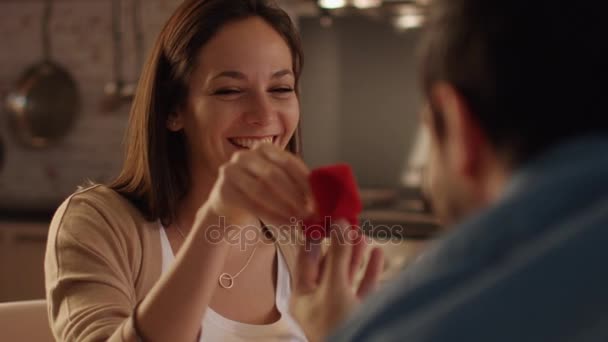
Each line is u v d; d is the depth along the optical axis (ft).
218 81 3.78
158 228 3.99
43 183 12.38
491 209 1.33
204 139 3.89
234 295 3.98
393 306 1.32
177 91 3.94
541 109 1.32
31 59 12.44
